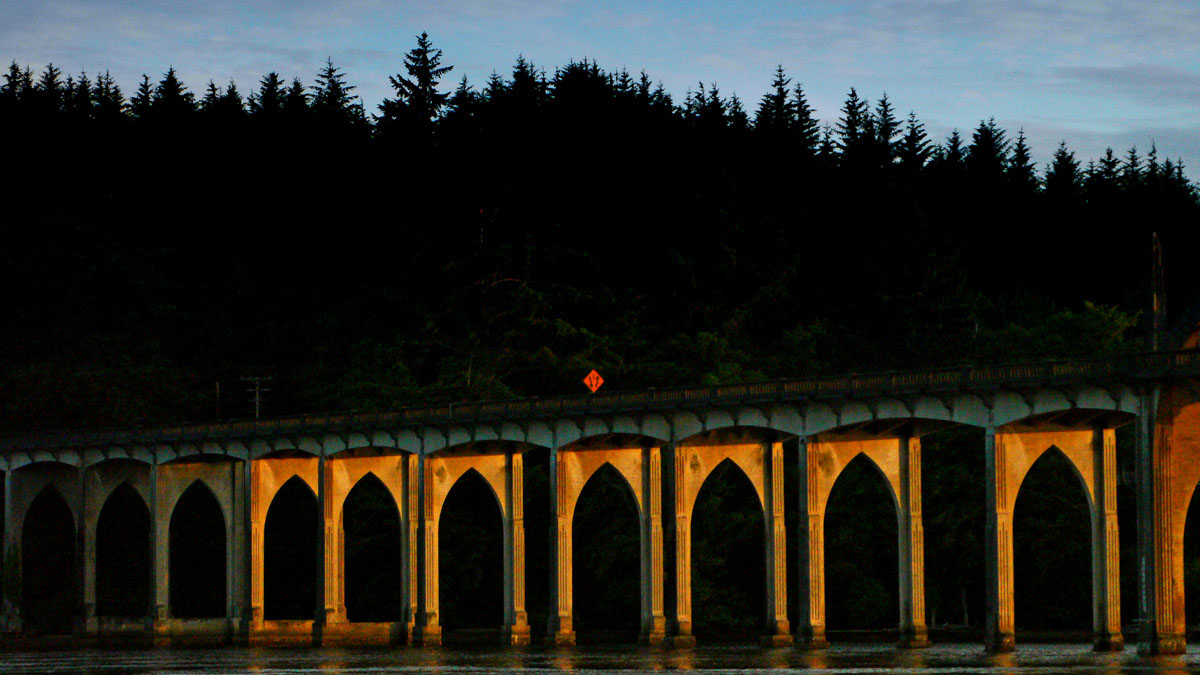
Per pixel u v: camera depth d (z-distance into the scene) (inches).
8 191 6378.0
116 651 3850.9
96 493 4515.3
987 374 2930.6
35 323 5689.0
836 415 3179.1
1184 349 2664.9
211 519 5226.4
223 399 5684.1
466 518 4685.0
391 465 4035.4
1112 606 3002.0
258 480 4190.5
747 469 3494.1
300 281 6171.3
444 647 3772.1
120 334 5693.9
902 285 5802.2
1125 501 4414.4
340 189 6382.9
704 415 3376.0
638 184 6127.0
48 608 5034.5
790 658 3080.7
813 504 3248.0
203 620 4308.6
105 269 5816.9
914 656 3041.3
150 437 4301.2
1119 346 4758.9
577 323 5433.1
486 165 6003.9
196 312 5979.3
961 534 4458.7
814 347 5413.4
